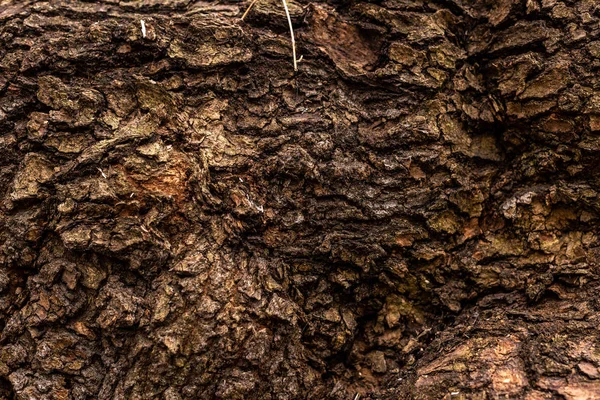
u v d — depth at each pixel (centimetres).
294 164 159
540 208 161
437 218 163
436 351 159
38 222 151
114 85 157
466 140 170
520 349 145
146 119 156
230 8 173
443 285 166
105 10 172
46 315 146
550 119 159
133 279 150
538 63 161
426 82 167
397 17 172
